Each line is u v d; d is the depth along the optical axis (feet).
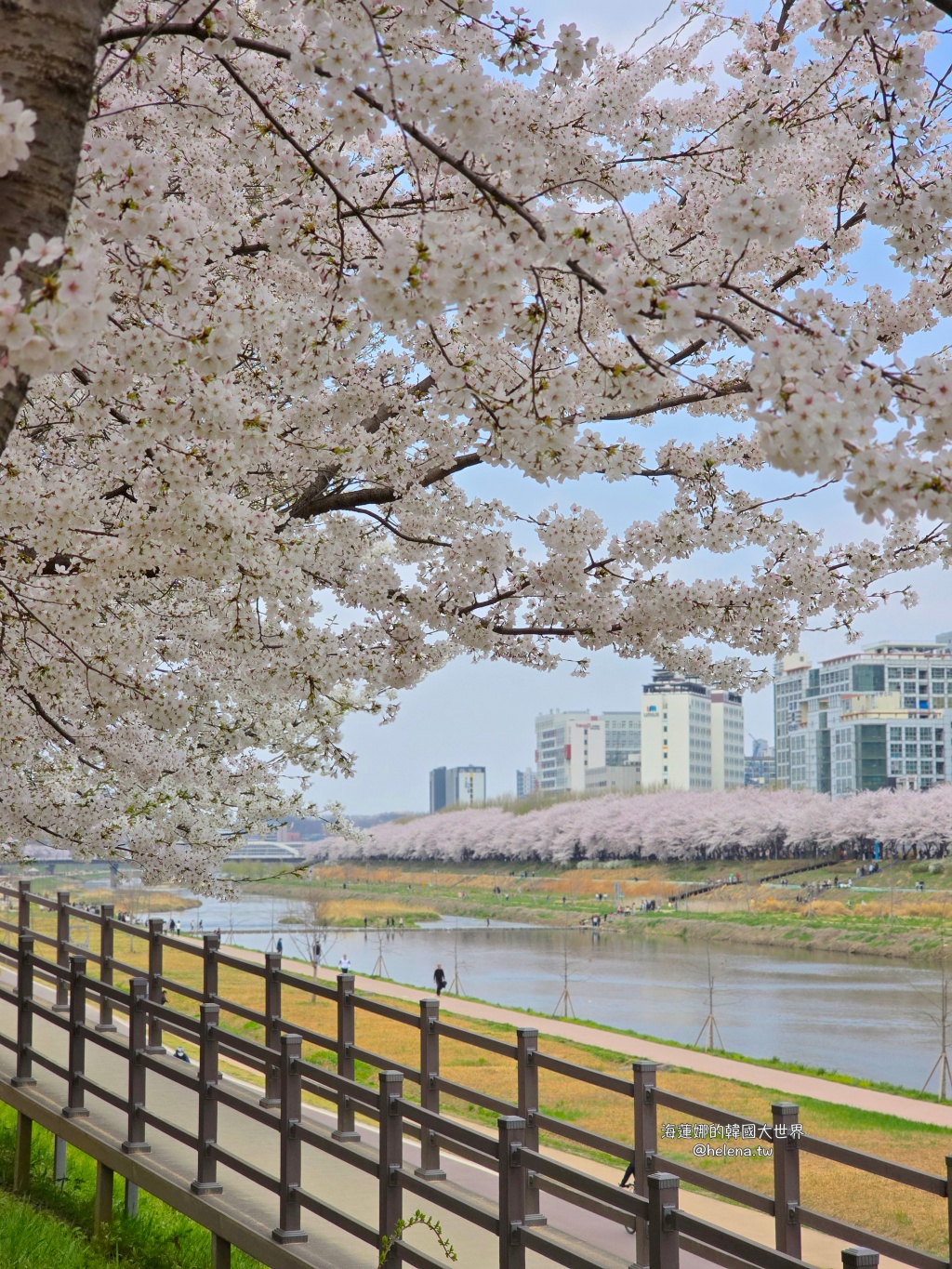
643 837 363.97
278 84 15.88
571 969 164.25
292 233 14.05
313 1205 17.43
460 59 13.26
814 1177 43.47
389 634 18.28
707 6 17.62
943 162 16.61
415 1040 71.92
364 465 17.85
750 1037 102.42
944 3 10.36
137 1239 22.08
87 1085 24.09
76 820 26.91
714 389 16.17
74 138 8.67
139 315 13.12
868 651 549.95
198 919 244.01
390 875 440.04
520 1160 14.42
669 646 18.74
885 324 17.20
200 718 23.38
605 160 15.39
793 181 17.98
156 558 15.79
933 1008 121.08
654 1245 12.70
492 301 11.21
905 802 310.65
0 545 16.39
